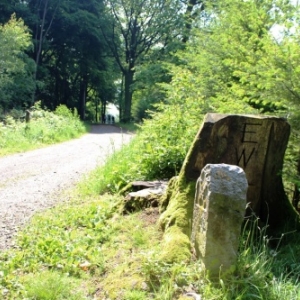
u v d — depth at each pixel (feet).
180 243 10.56
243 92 15.93
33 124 45.98
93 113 143.13
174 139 20.22
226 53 22.26
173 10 88.94
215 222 9.19
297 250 11.27
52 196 19.66
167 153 19.35
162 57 86.17
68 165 28.99
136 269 9.96
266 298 8.46
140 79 80.69
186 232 11.19
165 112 21.81
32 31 90.74
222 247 9.21
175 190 13.12
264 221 13.25
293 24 13.73
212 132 12.69
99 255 11.37
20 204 17.93
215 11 28.84
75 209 16.40
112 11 105.29
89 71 104.68
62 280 9.99
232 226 9.21
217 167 9.46
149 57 92.68
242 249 10.50
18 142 37.88
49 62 104.53
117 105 142.51
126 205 14.92
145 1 96.63
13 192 20.27
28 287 9.66
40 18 93.81
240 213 9.27
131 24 104.01
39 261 11.37
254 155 12.78
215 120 12.75
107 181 19.61
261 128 12.60
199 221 10.09
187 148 19.19
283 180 15.17
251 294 8.49
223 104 17.71
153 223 13.01
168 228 11.60
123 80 131.03
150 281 9.36
